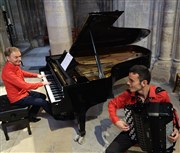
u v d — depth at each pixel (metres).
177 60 3.91
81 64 3.22
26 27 8.32
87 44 3.27
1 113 2.41
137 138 1.71
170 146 1.66
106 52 3.89
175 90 3.72
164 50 4.09
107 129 2.73
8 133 2.75
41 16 9.34
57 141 2.54
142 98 1.66
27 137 2.64
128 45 4.12
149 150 1.68
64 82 2.29
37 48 8.68
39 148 2.42
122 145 1.82
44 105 2.59
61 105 2.17
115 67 2.71
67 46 4.87
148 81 1.55
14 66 2.48
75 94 2.18
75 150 2.36
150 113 1.48
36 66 5.87
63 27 4.63
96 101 2.37
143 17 4.31
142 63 3.20
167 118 1.47
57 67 2.82
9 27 6.92
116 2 4.99
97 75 2.77
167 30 3.89
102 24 2.79
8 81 2.43
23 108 2.50
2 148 2.45
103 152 2.30
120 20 4.75
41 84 2.48
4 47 4.47
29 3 8.60
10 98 2.55
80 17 7.25
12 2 7.58
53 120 3.02
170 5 3.68
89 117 3.04
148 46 4.46
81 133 2.43
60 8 4.43
